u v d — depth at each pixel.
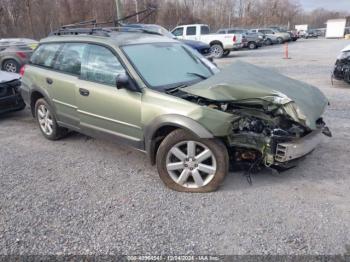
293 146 3.23
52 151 4.79
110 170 4.11
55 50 4.88
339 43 30.05
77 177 3.94
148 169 4.11
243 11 68.25
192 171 3.46
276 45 29.64
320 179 3.68
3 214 3.19
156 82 3.78
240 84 3.36
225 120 3.15
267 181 3.68
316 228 2.86
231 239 2.76
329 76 10.17
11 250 2.69
